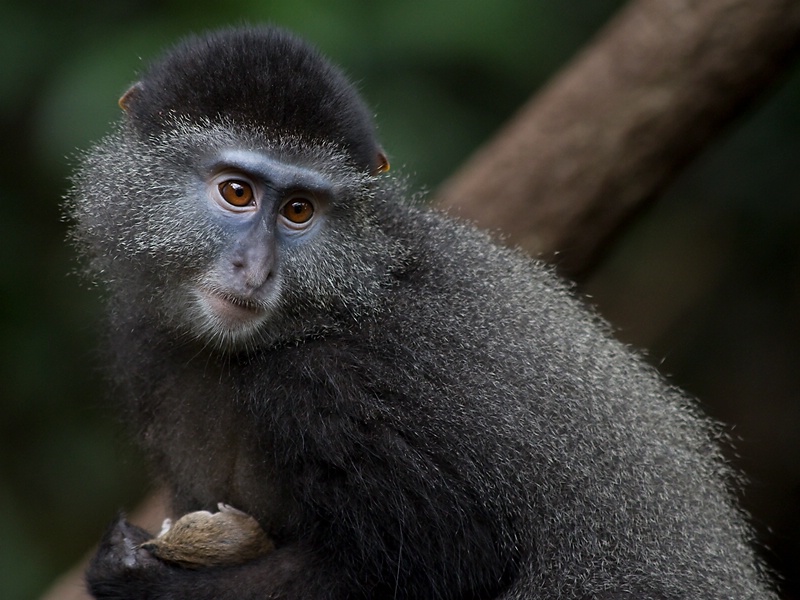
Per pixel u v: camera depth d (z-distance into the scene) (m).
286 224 9.55
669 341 21.89
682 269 21.80
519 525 9.09
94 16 17.08
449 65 17.33
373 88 16.78
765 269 20.84
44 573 17.70
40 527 18.05
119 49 15.83
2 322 17.80
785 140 18.69
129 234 9.81
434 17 16.88
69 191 10.55
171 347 9.91
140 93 10.05
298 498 9.12
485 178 14.02
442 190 14.42
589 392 9.55
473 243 10.34
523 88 17.86
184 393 9.92
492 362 9.40
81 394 18.20
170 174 9.61
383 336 9.46
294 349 9.52
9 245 17.81
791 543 20.70
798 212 19.27
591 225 13.97
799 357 20.95
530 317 9.82
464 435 9.05
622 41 13.77
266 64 9.55
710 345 21.69
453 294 9.77
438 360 9.34
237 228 9.44
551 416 9.30
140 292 9.87
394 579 8.96
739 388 21.33
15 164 17.72
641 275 22.58
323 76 9.70
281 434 9.17
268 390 9.36
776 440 21.02
